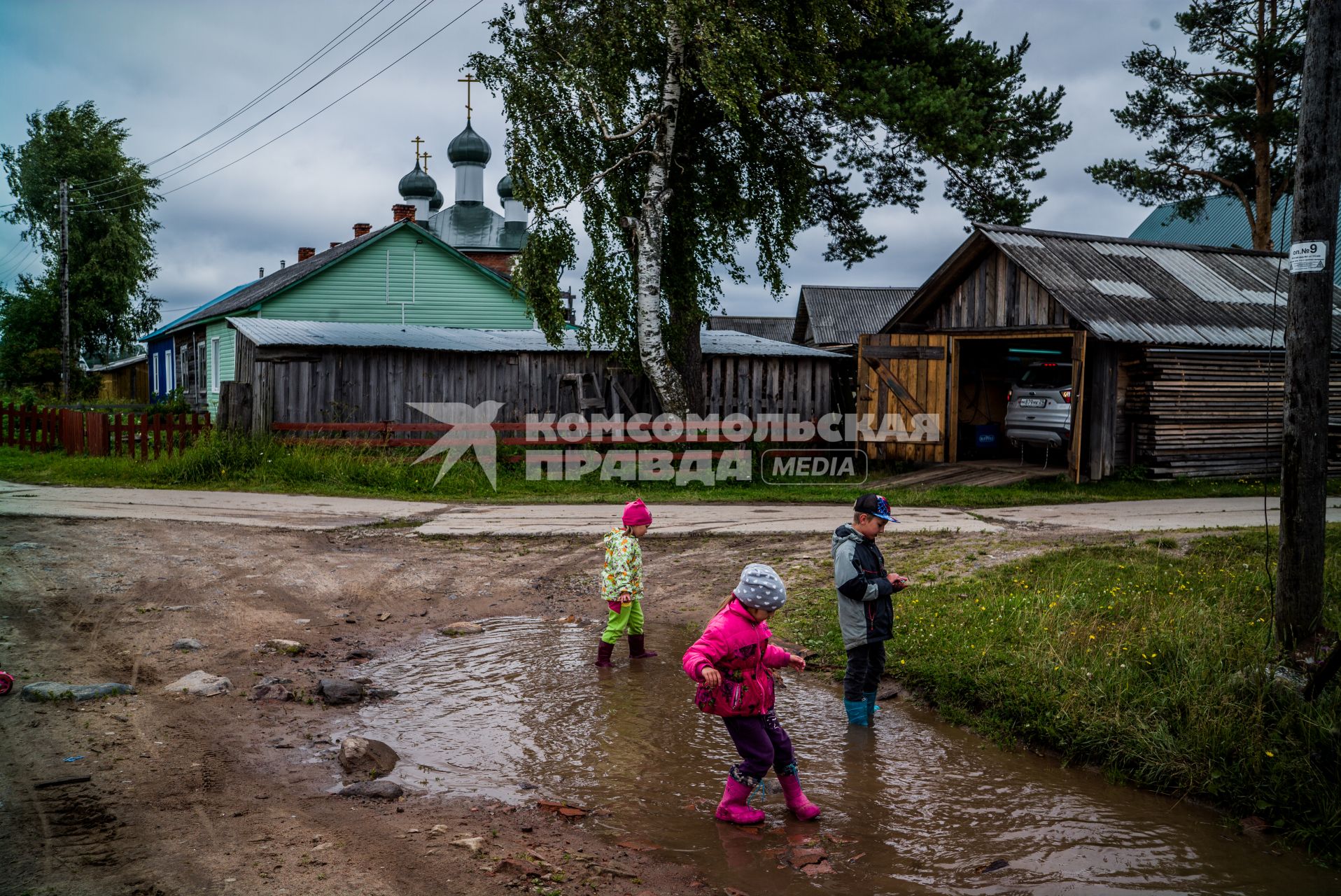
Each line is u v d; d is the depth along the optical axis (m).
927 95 16.67
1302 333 5.91
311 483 15.63
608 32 16.27
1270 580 6.22
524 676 6.66
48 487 15.03
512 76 16.03
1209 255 20.92
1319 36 5.81
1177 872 4.09
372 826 4.16
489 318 30.14
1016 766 5.30
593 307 17.72
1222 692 5.49
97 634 6.85
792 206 18.72
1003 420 21.42
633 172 17.94
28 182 43.78
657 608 8.74
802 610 8.38
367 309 28.80
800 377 20.36
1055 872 4.06
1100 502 14.55
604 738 5.50
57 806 4.14
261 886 3.53
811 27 16.86
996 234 18.34
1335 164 5.81
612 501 14.93
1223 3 26.81
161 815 4.12
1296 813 4.55
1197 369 17.00
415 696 6.14
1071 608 7.30
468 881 3.69
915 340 18.75
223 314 25.25
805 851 4.17
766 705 4.51
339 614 8.02
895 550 10.46
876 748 5.53
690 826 4.41
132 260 44.72
